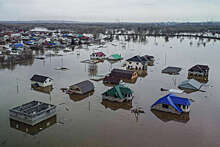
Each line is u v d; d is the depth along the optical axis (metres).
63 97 46.03
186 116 37.81
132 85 55.72
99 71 70.50
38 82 52.62
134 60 76.00
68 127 33.28
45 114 34.84
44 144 28.66
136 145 28.64
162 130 32.88
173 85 55.97
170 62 86.19
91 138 30.16
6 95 46.56
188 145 28.92
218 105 42.88
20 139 29.88
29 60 87.38
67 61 86.69
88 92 49.44
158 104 39.84
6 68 73.12
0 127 33.00
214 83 57.88
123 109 40.53
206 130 33.03
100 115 37.72
